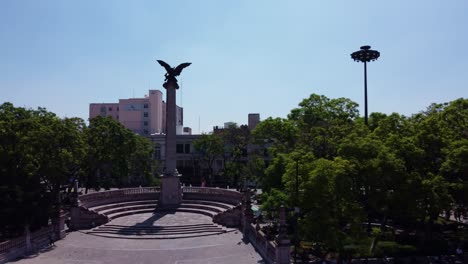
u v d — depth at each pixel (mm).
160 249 41375
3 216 39375
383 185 37656
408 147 39844
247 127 109812
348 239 39969
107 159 69688
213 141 99625
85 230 50406
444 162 39812
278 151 63906
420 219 41188
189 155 115500
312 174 35031
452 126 49500
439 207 37469
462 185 37594
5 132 40031
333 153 52844
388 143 41094
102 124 70250
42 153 43250
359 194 39500
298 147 56344
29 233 40625
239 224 52156
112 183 76000
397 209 38969
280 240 33656
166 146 63594
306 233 34656
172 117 63531
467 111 50375
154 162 102438
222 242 44250
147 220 53219
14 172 40562
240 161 103812
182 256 38719
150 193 66188
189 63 63750
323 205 34656
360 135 47906
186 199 65562
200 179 111188
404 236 45750
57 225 46062
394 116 49781
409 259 38156
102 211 56531
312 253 38969
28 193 40531
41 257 38344
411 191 36719
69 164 48750
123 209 59031
